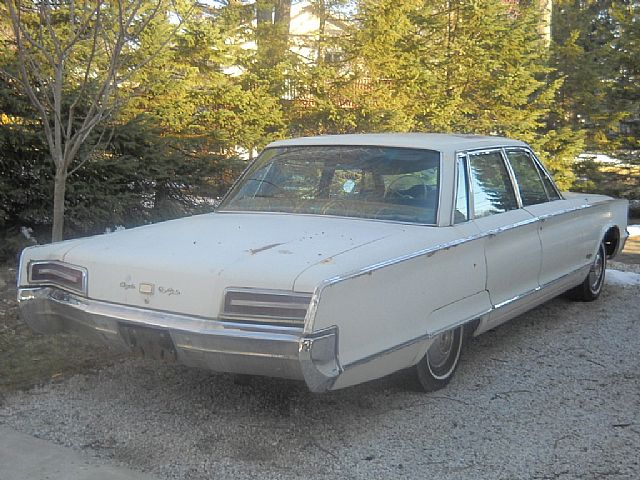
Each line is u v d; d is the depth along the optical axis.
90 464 3.73
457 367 5.04
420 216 4.77
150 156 9.12
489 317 5.05
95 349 5.50
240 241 4.24
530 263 5.55
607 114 15.80
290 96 12.33
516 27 14.43
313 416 4.39
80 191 8.53
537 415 4.44
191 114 10.59
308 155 5.45
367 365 3.88
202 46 10.72
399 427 4.25
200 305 3.79
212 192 10.09
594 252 6.91
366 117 12.08
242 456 3.86
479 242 4.85
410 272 4.18
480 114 14.23
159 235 4.51
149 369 5.13
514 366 5.35
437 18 13.80
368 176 5.11
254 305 3.65
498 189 5.51
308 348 3.52
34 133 8.04
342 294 3.69
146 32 9.76
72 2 6.69
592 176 15.84
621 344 5.90
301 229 4.51
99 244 4.40
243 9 12.01
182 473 3.66
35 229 8.85
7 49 8.16
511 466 3.77
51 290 4.40
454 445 4.02
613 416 4.43
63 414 4.36
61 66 6.38
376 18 12.62
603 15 18.44
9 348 5.48
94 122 6.35
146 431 4.15
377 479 3.62
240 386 4.84
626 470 3.74
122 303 4.06
